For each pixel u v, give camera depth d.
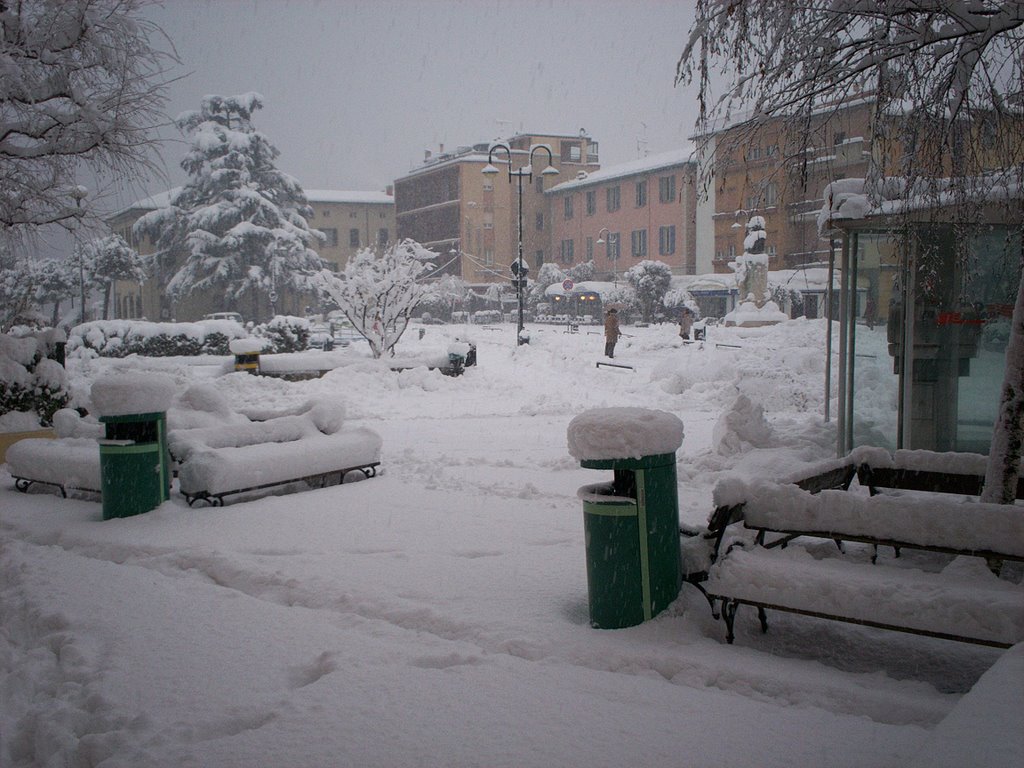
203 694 4.48
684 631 5.27
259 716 4.20
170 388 9.20
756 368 21.34
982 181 7.68
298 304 77.62
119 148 14.09
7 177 14.22
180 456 9.74
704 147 8.69
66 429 12.11
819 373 22.33
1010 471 6.17
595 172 91.75
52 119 13.62
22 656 5.21
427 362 23.52
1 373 13.16
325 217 105.38
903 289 10.04
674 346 36.09
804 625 5.68
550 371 25.38
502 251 94.94
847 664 5.12
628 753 3.72
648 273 66.69
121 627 5.52
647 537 5.36
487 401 20.06
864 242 10.62
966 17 6.79
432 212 99.44
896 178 8.11
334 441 10.41
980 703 3.13
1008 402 6.20
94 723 4.16
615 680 4.55
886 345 10.60
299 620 5.63
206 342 33.38
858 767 3.57
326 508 9.06
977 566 5.07
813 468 6.58
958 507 4.91
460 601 5.98
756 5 7.43
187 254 74.50
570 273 82.25
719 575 5.23
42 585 6.50
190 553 7.22
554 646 5.06
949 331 10.22
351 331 53.16
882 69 7.25
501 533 7.92
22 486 10.81
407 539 7.74
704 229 73.50
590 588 5.47
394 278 26.16
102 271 70.25
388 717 4.12
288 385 21.39
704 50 7.80
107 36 13.99
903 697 4.32
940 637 4.49
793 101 7.73
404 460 12.18
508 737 3.89
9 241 15.06
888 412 10.62
